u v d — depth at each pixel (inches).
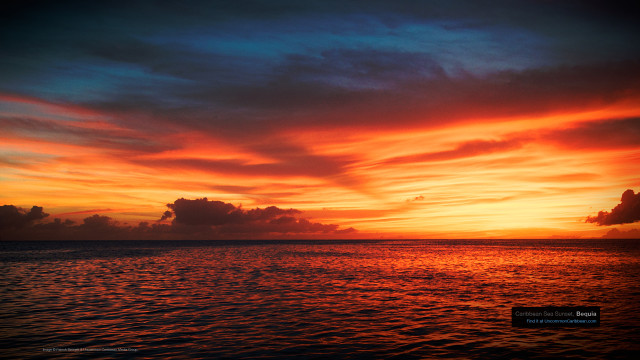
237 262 2596.0
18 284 1325.0
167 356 551.2
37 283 1355.8
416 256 3408.0
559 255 3508.9
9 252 4227.4
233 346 600.4
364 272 1859.0
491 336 665.6
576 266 2198.6
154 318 791.7
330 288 1262.3
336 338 649.0
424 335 670.5
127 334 664.4
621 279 1536.7
